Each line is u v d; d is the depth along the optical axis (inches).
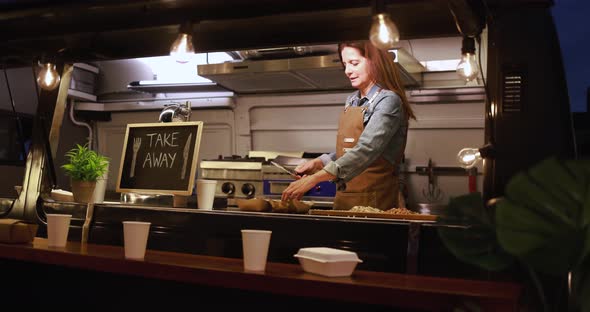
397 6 97.5
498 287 70.2
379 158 115.4
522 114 85.2
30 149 121.5
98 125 227.6
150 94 215.0
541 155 84.3
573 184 47.1
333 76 169.9
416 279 75.2
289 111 199.0
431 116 181.5
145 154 118.0
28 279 109.9
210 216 95.5
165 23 106.7
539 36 85.5
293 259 87.7
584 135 145.6
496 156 85.8
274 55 168.6
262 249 77.8
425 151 183.5
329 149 195.3
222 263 83.8
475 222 53.9
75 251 91.2
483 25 91.0
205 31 117.6
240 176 177.9
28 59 135.3
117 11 106.5
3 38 126.5
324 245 85.8
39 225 115.5
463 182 179.8
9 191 207.6
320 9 97.3
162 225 99.7
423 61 181.9
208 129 210.8
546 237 47.0
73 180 115.6
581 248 45.4
